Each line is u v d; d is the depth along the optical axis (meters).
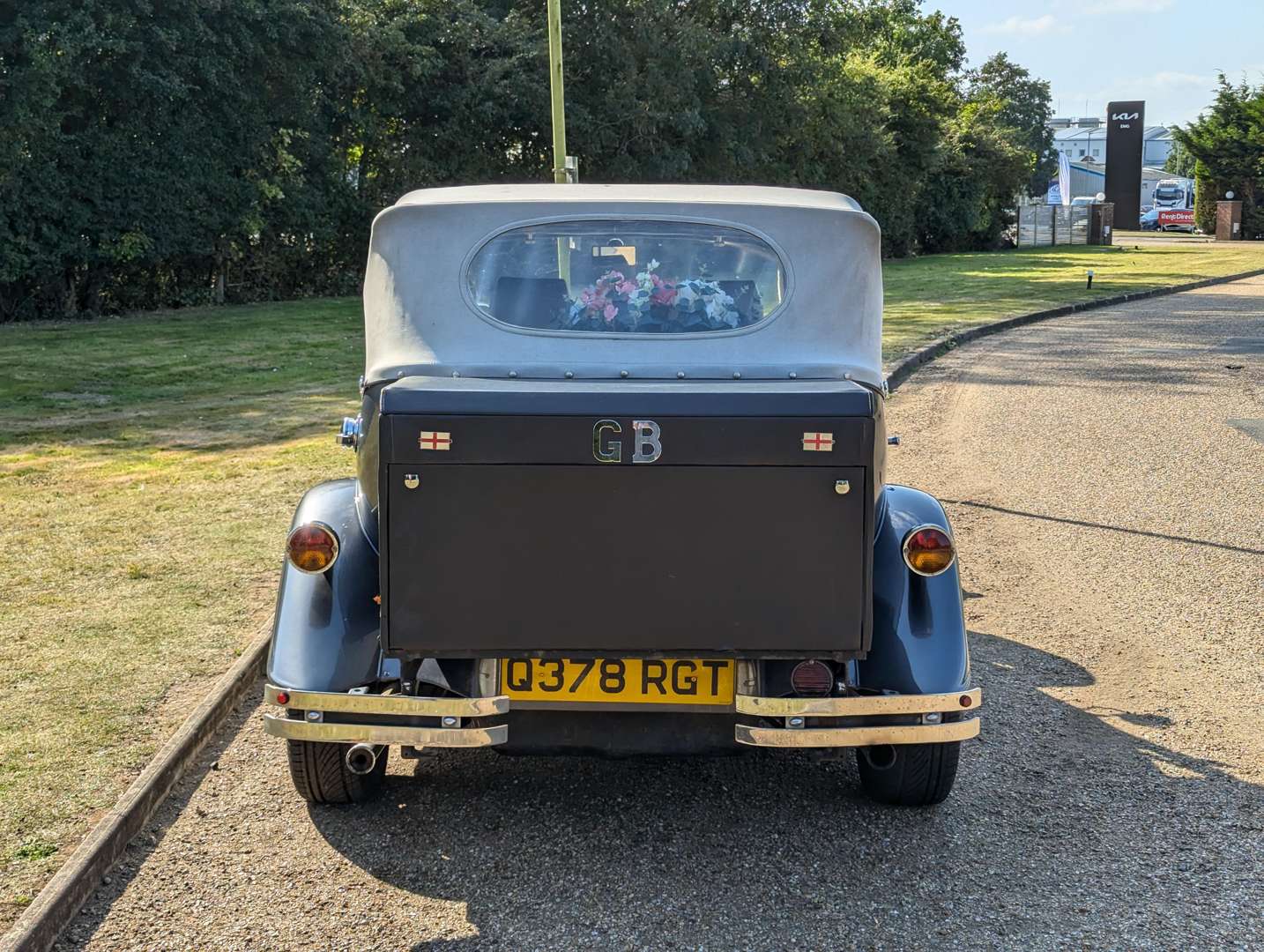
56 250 21.27
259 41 22.88
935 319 21.36
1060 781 4.34
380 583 3.28
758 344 3.91
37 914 3.23
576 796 4.24
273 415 11.70
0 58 19.66
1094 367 15.73
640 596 3.27
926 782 4.00
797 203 4.17
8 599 6.04
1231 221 62.25
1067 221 57.91
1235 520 7.98
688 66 31.58
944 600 3.76
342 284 28.56
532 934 3.35
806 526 3.24
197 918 3.42
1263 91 65.88
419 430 3.19
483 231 4.01
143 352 16.62
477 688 3.49
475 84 28.22
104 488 8.45
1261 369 15.29
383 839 3.90
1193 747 4.61
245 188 23.97
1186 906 3.49
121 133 21.89
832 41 34.97
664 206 4.02
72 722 4.56
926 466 9.81
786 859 3.78
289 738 3.53
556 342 3.88
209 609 5.91
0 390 13.18
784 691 3.50
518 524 3.23
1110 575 6.85
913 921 3.42
